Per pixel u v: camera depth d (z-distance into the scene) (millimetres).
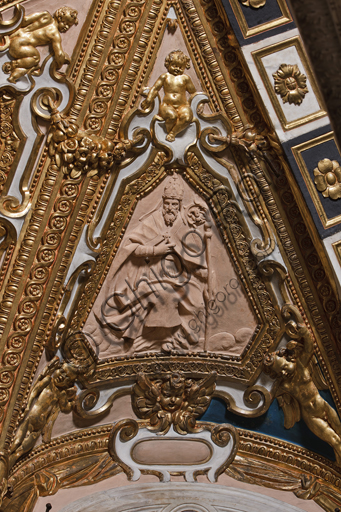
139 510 3547
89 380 3932
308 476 4020
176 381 4059
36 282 3607
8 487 3482
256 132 3791
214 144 3820
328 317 3971
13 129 3379
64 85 3436
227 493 3793
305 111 3676
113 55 3518
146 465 3982
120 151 3648
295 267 3947
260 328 4078
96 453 4004
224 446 4070
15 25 3193
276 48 3594
